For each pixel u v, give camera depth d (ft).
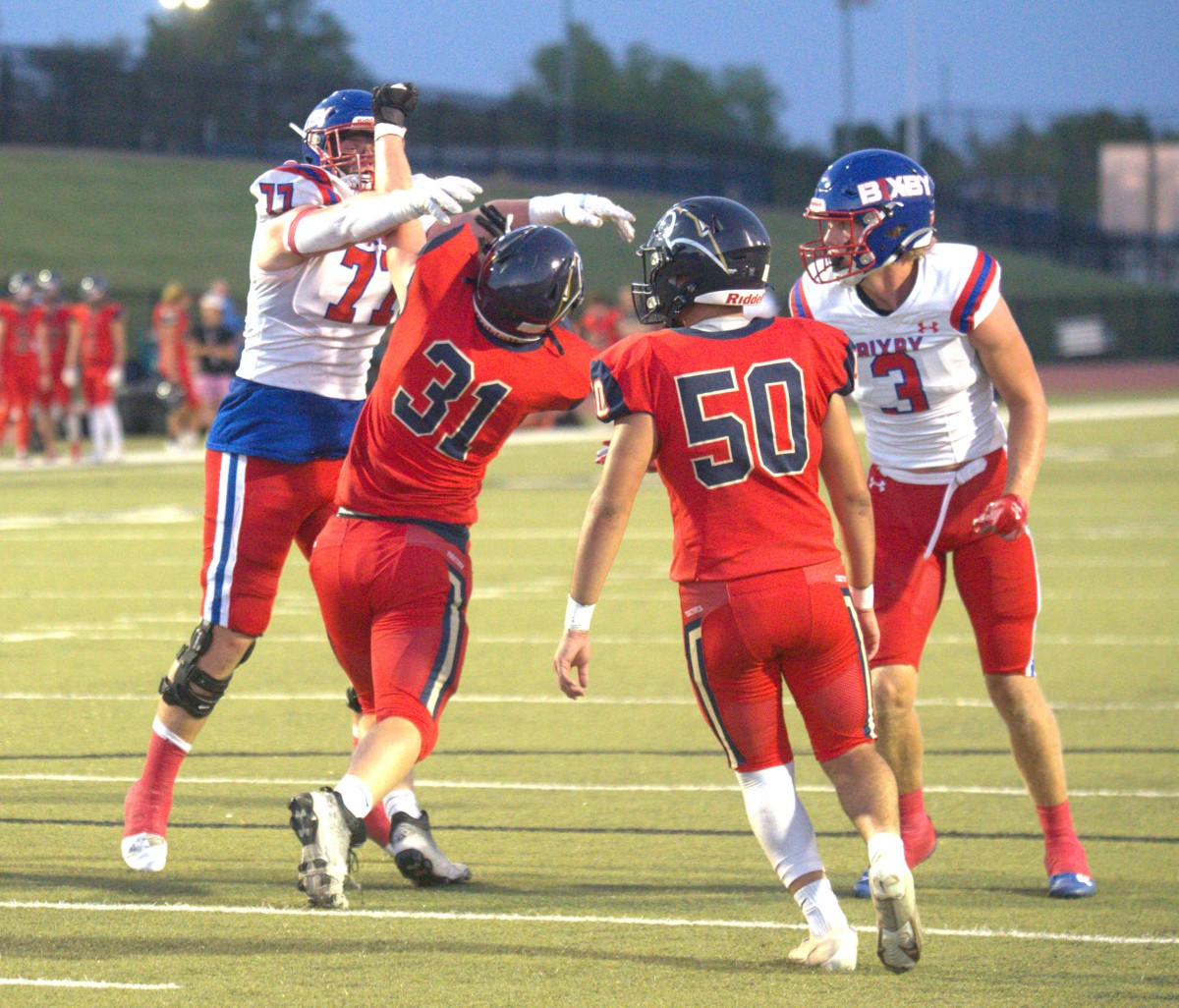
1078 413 353.72
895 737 59.77
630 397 48.49
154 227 527.40
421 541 54.60
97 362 245.65
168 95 604.08
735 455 48.42
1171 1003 46.85
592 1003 46.47
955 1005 46.62
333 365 60.90
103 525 170.81
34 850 61.72
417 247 56.85
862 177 58.13
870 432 61.98
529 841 64.54
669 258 49.62
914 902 46.83
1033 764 58.85
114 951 50.52
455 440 54.29
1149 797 71.56
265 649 105.50
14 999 46.06
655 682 96.22
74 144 584.40
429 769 75.87
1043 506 187.01
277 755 77.66
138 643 106.01
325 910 55.31
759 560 48.57
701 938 52.70
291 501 60.85
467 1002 46.42
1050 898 57.88
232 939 51.93
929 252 59.36
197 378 267.18
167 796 60.39
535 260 53.16
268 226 57.57
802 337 49.65
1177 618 118.62
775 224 610.24
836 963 49.32
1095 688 94.99
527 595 127.65
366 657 57.16
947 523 60.13
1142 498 193.67
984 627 59.93
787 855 50.08
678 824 66.95
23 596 125.08
